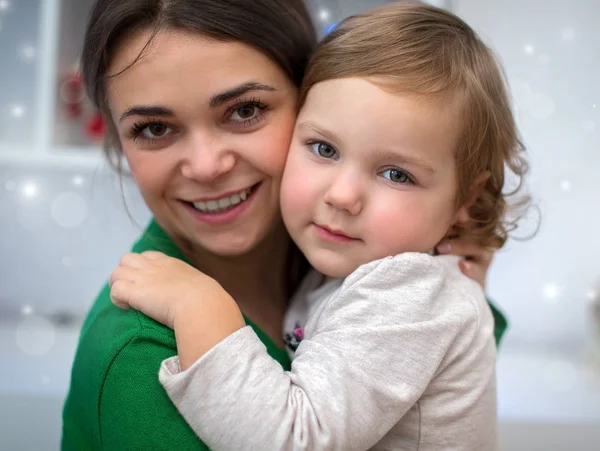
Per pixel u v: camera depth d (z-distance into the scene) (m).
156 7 0.72
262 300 0.93
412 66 0.73
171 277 0.73
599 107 1.78
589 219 1.82
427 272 0.71
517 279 1.86
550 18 1.77
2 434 1.42
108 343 0.70
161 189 0.79
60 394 1.45
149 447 0.64
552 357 1.81
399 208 0.72
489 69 0.82
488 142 0.80
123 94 0.75
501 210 0.87
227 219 0.81
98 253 1.93
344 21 0.83
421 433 0.71
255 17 0.76
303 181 0.76
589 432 1.38
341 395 0.63
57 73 1.70
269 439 0.61
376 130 0.71
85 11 1.74
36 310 1.92
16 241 1.91
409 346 0.67
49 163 1.66
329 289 0.80
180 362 0.65
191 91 0.72
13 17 1.84
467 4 1.77
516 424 1.38
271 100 0.78
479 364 0.74
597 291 1.76
